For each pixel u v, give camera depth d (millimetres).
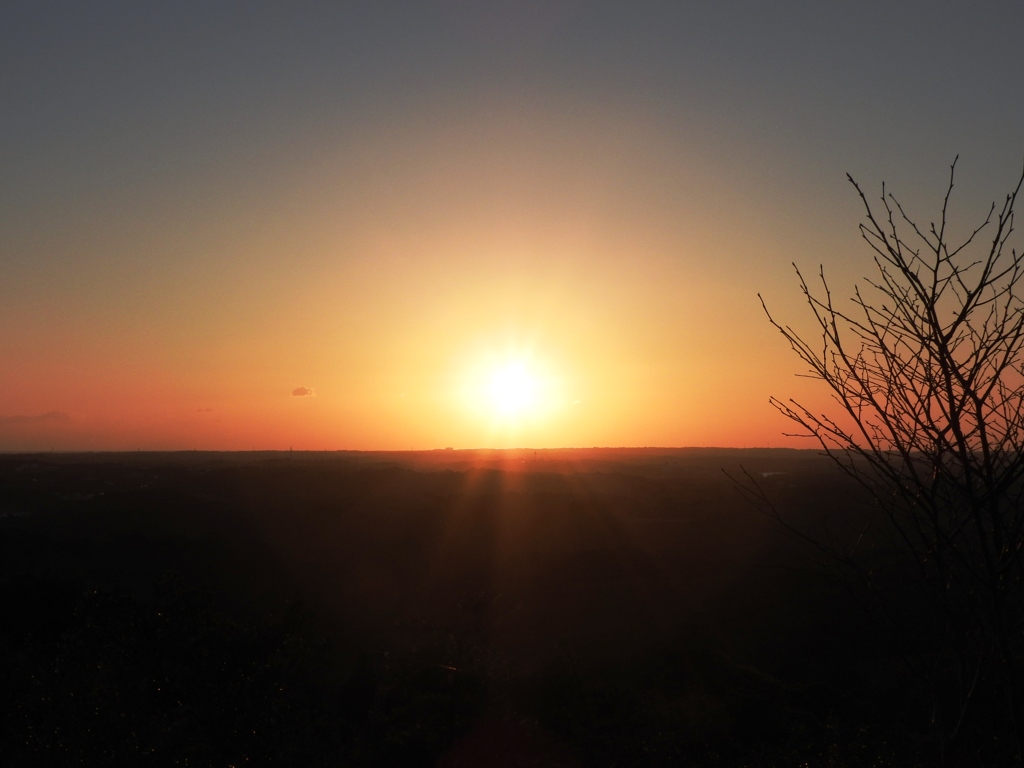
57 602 16391
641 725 11594
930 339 2744
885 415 2824
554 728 11773
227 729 6762
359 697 14445
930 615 2826
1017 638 2654
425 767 10406
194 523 53219
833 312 3006
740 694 15094
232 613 32906
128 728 6438
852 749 6934
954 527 2705
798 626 21234
